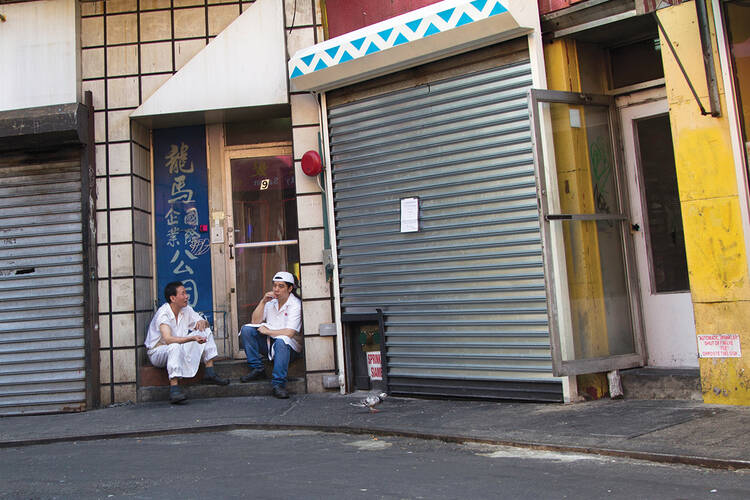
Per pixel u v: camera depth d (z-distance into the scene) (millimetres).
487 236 7938
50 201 9469
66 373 9250
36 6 9578
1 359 9375
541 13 7602
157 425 7660
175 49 9531
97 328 9305
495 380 7887
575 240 7492
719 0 6527
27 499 5004
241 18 9422
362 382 9008
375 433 6824
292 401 8633
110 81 9547
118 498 4910
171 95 9445
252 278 9938
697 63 6676
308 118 9328
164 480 5363
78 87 9523
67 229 9406
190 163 10000
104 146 9484
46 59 9516
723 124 6527
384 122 8742
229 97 9383
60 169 9484
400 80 8625
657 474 4832
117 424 7883
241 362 9469
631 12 7059
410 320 8531
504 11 7348
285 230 9930
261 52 9383
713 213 6586
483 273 7973
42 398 9250
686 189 6734
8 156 9570
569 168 7527
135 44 9562
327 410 7953
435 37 7938
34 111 9352
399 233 8609
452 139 8203
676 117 6797
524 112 7699
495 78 7898
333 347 9133
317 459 5855
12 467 6145
